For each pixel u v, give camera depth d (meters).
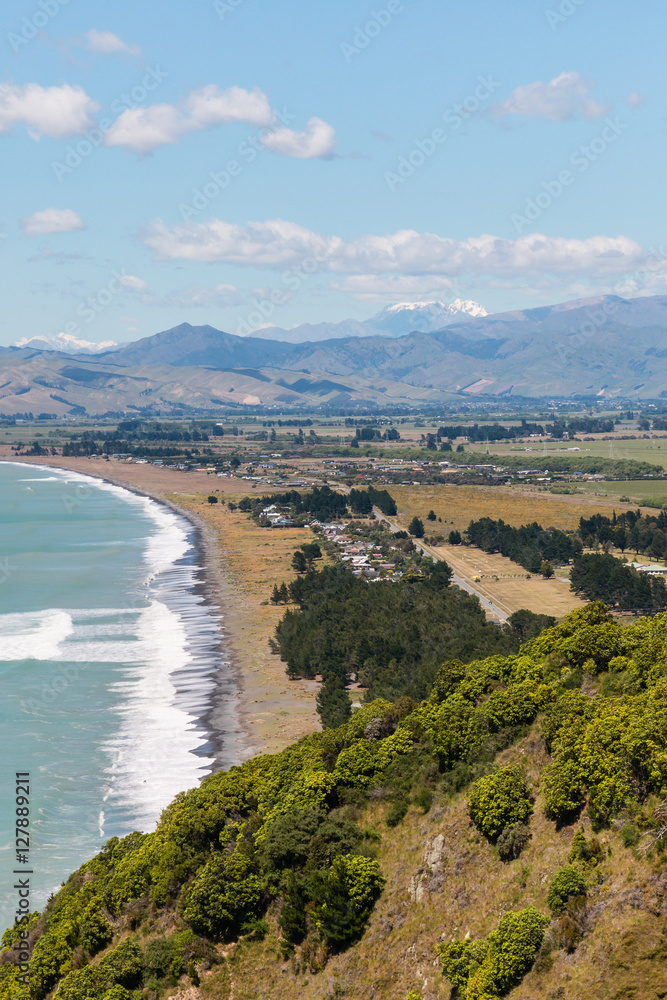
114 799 104.81
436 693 90.56
